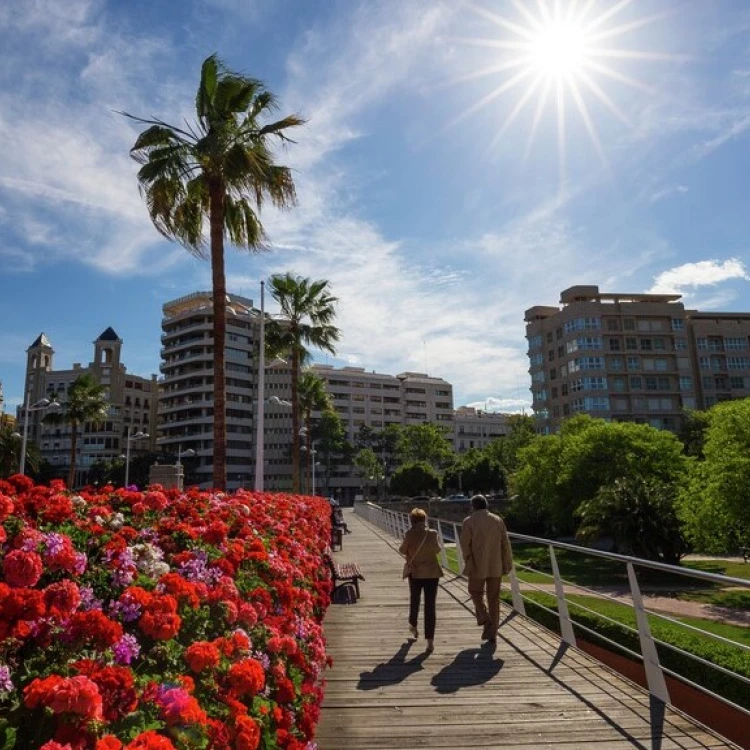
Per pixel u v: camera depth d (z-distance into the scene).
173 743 2.21
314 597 6.45
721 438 26.28
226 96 13.62
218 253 13.38
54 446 107.62
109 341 111.19
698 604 21.22
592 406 83.31
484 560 7.49
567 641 7.43
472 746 4.50
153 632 2.75
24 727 2.05
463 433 136.12
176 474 14.88
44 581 3.03
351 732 4.80
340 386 120.50
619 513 31.06
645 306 86.81
